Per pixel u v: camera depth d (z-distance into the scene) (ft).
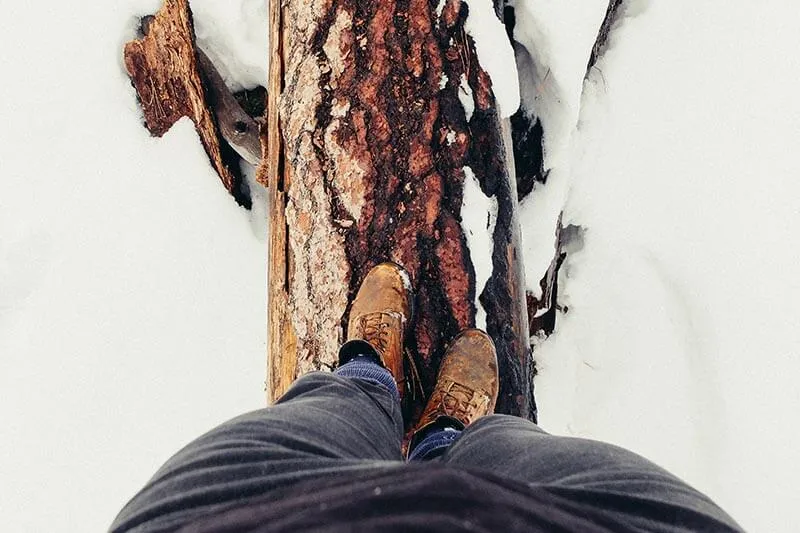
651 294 6.02
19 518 5.89
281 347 4.14
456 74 3.84
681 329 5.99
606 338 6.14
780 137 5.93
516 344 4.09
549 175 5.68
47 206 6.14
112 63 6.15
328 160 3.79
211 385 6.02
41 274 6.14
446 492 1.54
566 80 5.32
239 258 6.13
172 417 6.00
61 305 6.04
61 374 5.99
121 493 5.93
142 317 6.03
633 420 5.97
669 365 5.94
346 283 3.80
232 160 6.15
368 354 3.60
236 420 2.49
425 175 3.75
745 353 5.78
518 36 5.32
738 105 5.99
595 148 5.92
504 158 4.05
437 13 3.83
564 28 5.21
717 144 5.98
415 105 3.76
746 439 5.73
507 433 2.72
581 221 6.14
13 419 5.94
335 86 3.80
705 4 6.07
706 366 5.88
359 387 3.21
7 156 6.17
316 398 2.88
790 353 5.73
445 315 3.81
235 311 6.07
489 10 4.06
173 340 6.03
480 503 1.53
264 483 2.09
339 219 3.79
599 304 6.17
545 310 6.15
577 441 2.48
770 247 5.84
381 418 3.06
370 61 3.78
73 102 6.18
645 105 6.00
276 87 4.19
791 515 5.60
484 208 3.86
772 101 5.97
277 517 1.58
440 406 3.71
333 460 2.28
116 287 6.04
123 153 6.13
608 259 6.14
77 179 6.14
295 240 3.96
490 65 4.00
